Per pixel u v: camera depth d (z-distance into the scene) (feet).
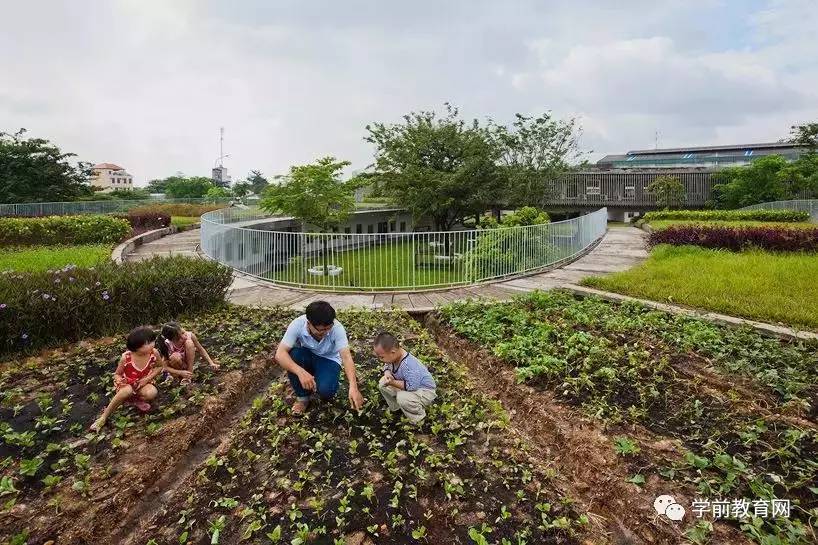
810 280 31.78
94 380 18.34
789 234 48.67
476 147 66.08
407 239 37.47
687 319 24.50
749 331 22.75
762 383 17.46
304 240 38.06
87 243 62.34
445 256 38.73
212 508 11.79
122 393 15.30
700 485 11.94
